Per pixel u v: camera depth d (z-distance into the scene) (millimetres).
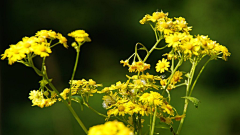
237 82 10375
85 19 11406
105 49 11352
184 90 8844
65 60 10781
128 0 11742
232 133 8188
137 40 11398
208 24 11359
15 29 10797
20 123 8281
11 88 9719
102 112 7688
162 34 2494
